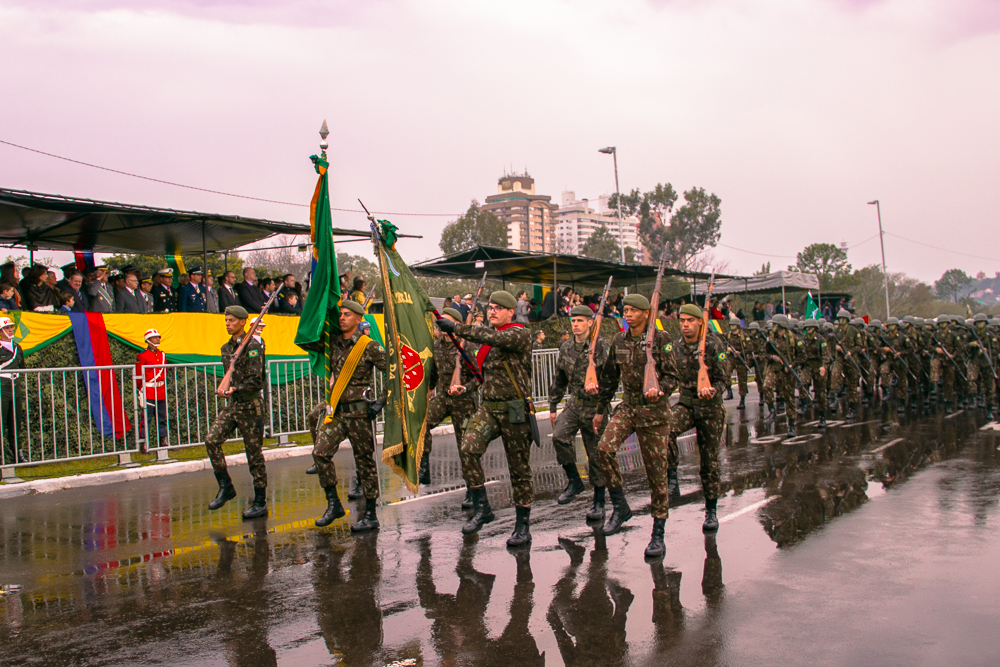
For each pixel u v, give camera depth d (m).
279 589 5.32
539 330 17.66
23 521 7.64
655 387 5.75
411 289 7.82
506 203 152.62
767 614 4.59
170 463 10.48
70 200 11.09
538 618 4.62
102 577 5.73
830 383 16.50
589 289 27.61
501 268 20.44
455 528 6.97
